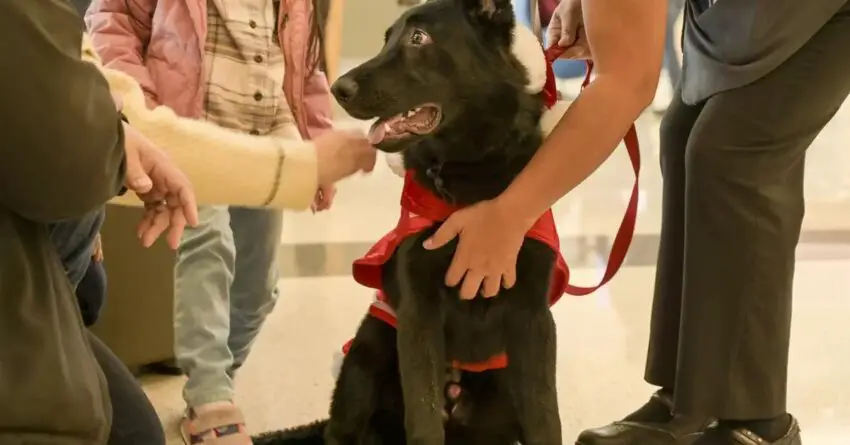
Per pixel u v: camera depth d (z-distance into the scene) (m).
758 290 1.65
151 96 1.75
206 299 1.86
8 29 0.84
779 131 1.56
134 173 1.07
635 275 3.12
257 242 2.09
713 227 1.64
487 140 1.44
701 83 1.63
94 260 1.46
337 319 2.69
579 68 4.64
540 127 1.47
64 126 0.88
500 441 1.72
